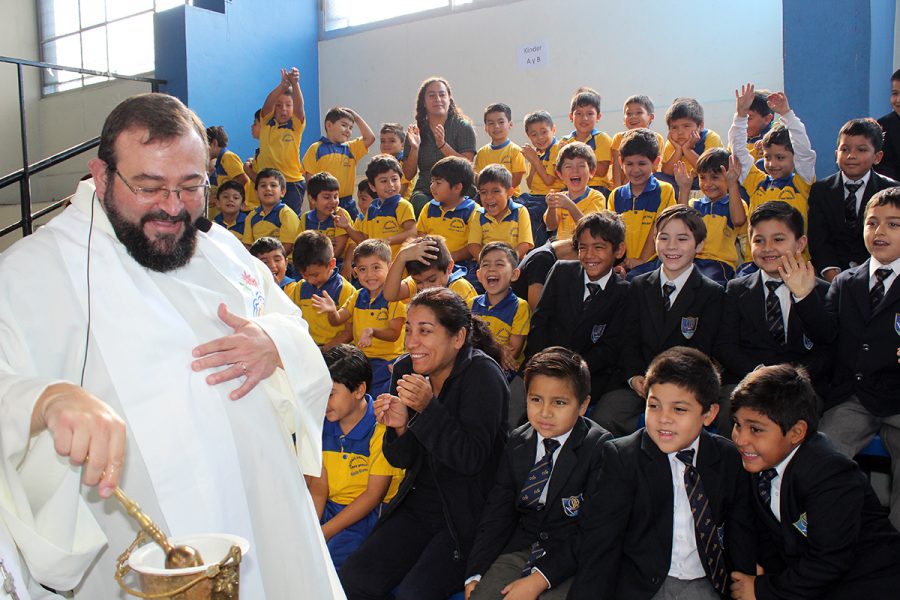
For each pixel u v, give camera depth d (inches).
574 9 261.3
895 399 114.8
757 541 98.6
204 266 65.7
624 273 164.4
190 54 276.8
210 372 61.1
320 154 251.1
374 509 119.0
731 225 161.5
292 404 67.9
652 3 246.1
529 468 103.0
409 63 300.5
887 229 117.2
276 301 74.6
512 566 99.3
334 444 120.2
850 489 90.8
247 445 62.6
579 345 136.9
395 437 108.2
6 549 49.4
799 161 159.9
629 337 134.7
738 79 233.6
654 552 94.3
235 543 45.8
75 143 369.7
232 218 242.1
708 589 93.0
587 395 103.8
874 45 176.9
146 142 56.7
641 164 171.3
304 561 64.6
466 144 228.8
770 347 125.3
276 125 258.5
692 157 193.8
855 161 147.9
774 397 93.8
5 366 54.3
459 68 288.0
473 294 160.6
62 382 50.0
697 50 239.8
